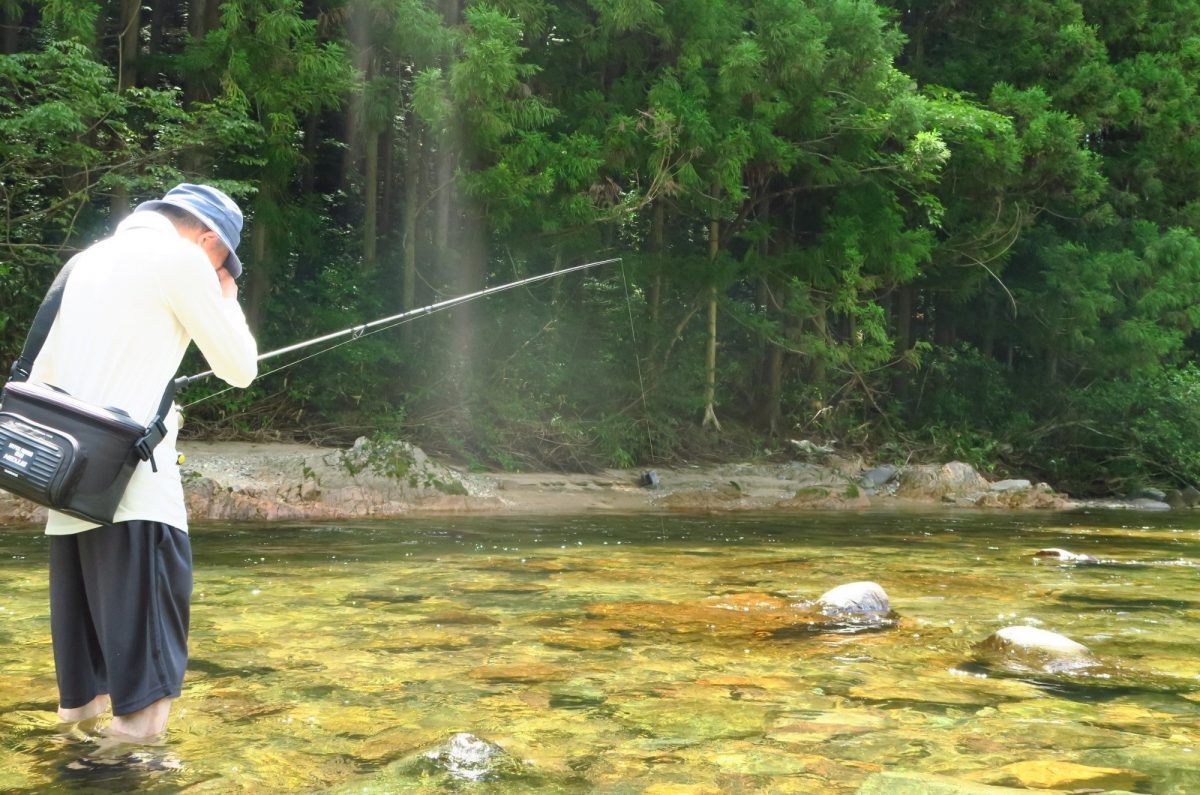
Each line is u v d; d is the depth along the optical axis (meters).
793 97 12.71
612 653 3.18
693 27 11.94
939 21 16.83
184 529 2.40
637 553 6.13
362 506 8.83
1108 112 16.28
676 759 2.08
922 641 3.46
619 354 13.66
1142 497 15.45
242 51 10.09
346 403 11.99
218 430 10.91
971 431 16.73
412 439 11.59
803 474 13.05
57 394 2.17
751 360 15.81
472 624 3.64
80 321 2.29
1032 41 16.77
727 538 7.29
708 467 13.19
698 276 13.40
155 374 2.32
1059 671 3.02
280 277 12.41
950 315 18.78
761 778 1.96
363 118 11.59
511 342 12.88
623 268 13.22
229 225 2.54
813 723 2.38
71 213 10.73
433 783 1.91
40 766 2.01
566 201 11.34
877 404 17.23
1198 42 17.59
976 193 15.53
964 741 2.23
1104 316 17.56
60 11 9.34
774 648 3.29
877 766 2.04
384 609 3.94
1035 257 17.67
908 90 13.08
